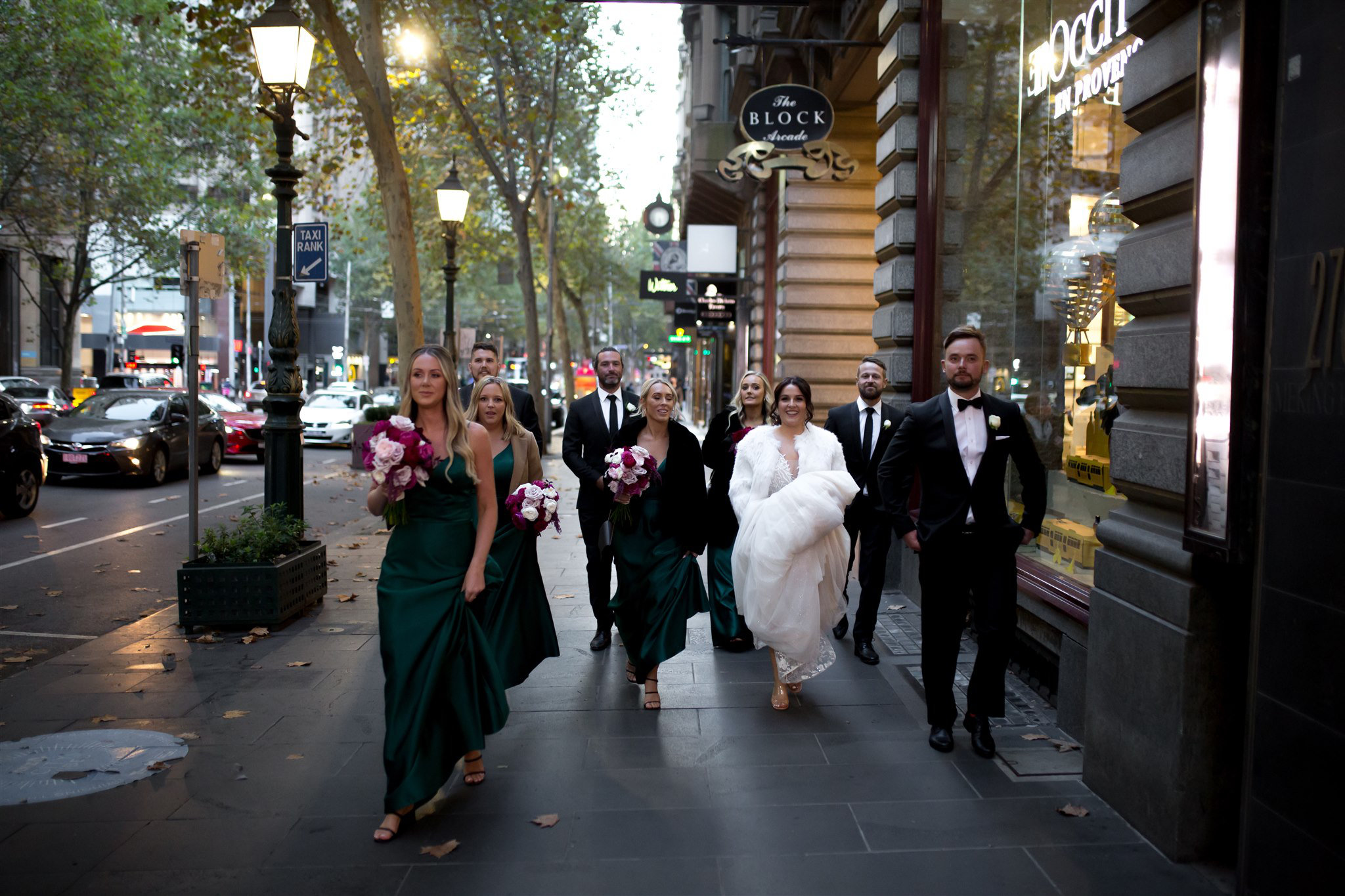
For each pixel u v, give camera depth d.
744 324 25.73
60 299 34.91
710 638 7.46
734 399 7.30
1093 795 4.44
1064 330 6.77
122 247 36.84
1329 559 2.92
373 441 4.07
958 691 6.01
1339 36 2.91
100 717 5.43
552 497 5.24
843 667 6.61
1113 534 4.36
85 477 19.56
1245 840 3.31
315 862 3.81
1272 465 3.19
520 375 70.75
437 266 33.66
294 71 7.98
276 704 5.70
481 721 4.35
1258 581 3.27
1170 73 4.10
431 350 4.33
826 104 11.45
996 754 4.94
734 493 5.78
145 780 4.60
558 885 3.63
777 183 18.72
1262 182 3.31
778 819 4.19
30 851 3.90
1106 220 6.19
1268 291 3.27
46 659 7.03
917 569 8.49
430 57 21.56
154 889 3.60
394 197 12.99
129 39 31.45
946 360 5.00
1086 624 5.00
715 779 4.63
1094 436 6.09
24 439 13.91
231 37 14.71
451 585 4.29
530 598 5.44
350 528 13.64
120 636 7.28
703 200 26.98
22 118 27.56
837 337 14.81
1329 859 2.90
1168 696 3.85
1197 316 3.64
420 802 3.99
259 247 36.81
